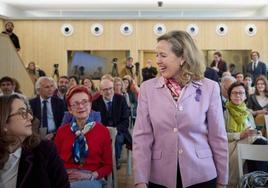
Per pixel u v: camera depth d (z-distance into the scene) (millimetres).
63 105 4383
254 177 2480
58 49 11555
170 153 1732
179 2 11758
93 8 12664
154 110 1775
